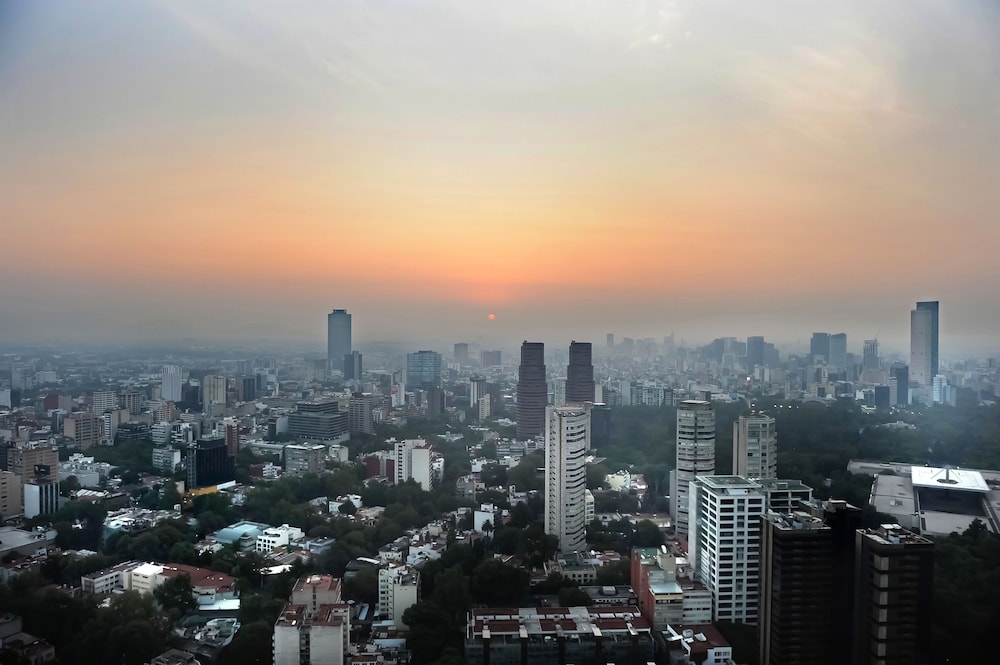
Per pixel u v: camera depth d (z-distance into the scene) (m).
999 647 116.44
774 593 128.50
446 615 159.75
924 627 116.75
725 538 162.50
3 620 150.62
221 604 177.25
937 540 144.88
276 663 144.25
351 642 159.38
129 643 146.50
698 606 161.25
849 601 126.06
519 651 144.88
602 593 178.38
